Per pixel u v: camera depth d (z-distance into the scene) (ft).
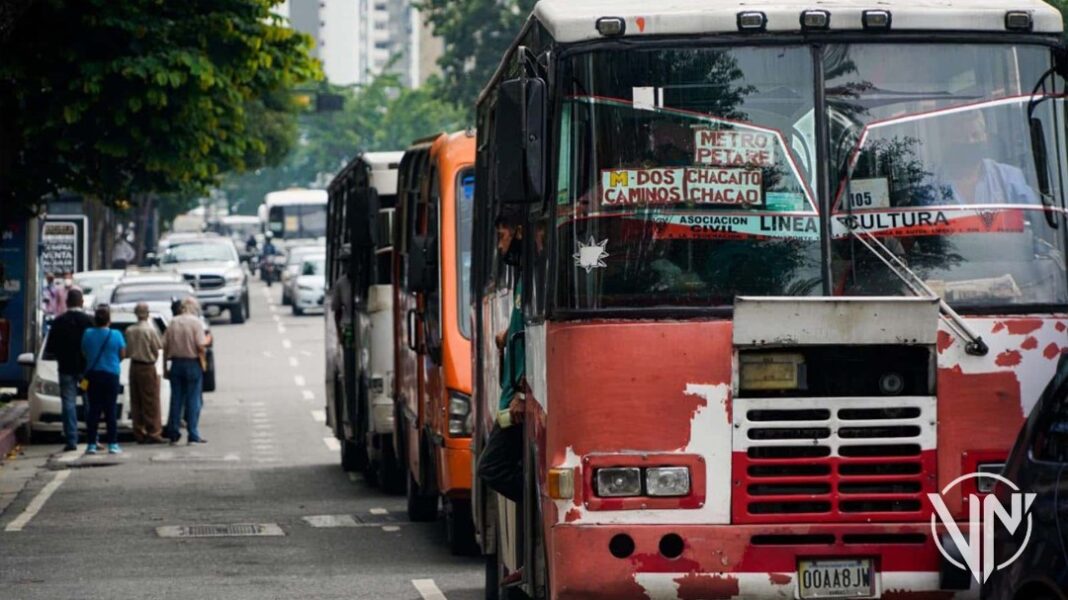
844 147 36.14
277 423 132.87
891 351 35.17
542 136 35.53
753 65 36.29
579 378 35.19
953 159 36.35
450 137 65.10
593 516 34.94
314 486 89.45
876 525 34.81
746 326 34.47
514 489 42.75
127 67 104.27
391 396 80.89
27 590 55.16
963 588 34.91
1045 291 35.96
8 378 138.41
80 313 110.63
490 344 48.96
